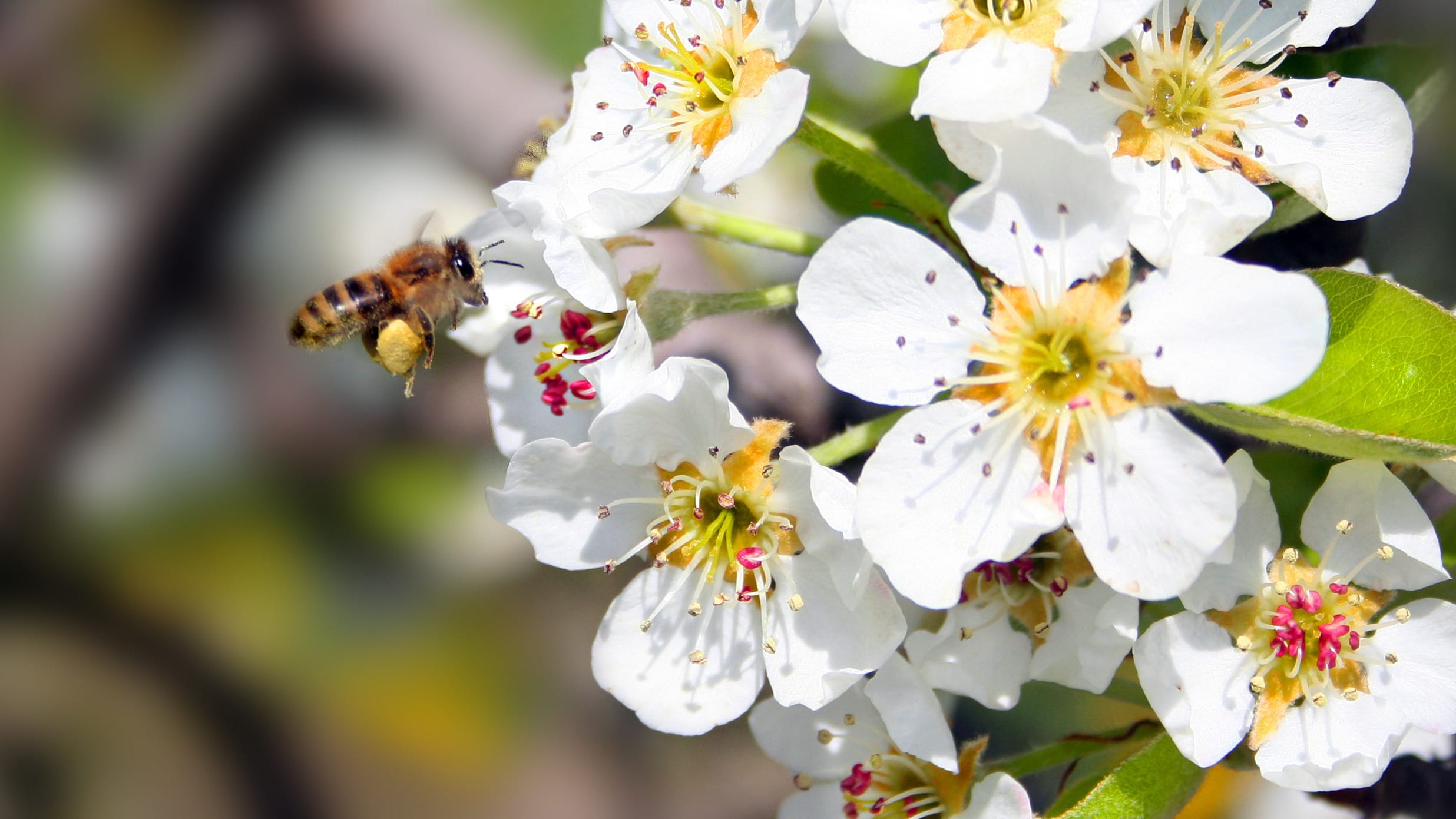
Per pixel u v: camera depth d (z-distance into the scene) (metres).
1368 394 0.29
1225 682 0.29
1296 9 0.30
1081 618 0.30
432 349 0.33
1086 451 0.29
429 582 0.40
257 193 0.38
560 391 0.31
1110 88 0.29
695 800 0.38
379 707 0.40
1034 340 0.29
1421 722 0.29
